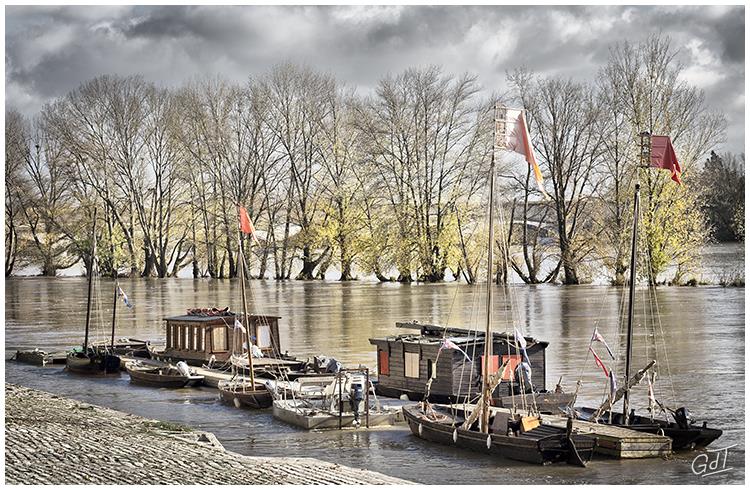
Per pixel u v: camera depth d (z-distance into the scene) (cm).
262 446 3503
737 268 9656
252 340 5566
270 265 12781
